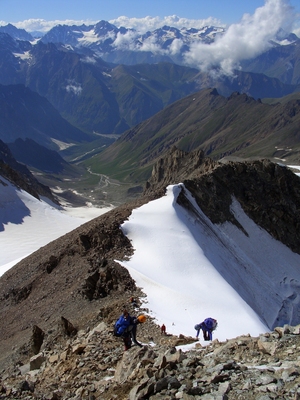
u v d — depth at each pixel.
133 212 69.88
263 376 14.63
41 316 46.34
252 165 99.44
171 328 34.12
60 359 22.83
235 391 14.15
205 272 57.03
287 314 71.31
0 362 37.25
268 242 87.56
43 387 19.64
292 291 78.38
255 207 91.56
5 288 61.56
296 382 13.68
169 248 60.03
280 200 96.31
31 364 25.55
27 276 61.00
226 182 91.44
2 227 124.50
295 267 86.12
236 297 52.75
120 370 18.64
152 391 15.48
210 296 49.41
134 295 43.72
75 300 46.16
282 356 17.14
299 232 94.81
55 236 123.25
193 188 83.44
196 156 162.00
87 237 61.38
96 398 17.08
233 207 88.56
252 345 19.17
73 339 29.19
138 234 62.41
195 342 26.34
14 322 49.16
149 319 35.38
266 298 71.19
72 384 19.47
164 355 18.06
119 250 58.81
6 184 147.25
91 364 21.11
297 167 157.25
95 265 50.97
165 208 72.06
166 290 45.91
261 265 80.69
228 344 20.02
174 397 14.62
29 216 135.88
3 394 18.25
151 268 53.53
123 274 47.25
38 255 68.50
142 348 19.58
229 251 75.75
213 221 80.81
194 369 16.75
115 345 23.38
